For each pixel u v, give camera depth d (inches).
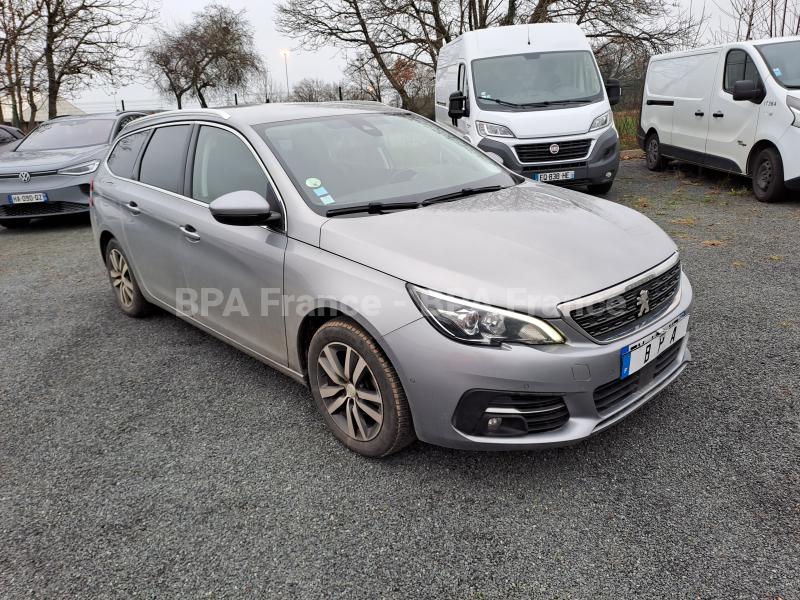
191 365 150.2
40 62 724.0
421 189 124.5
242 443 114.8
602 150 297.0
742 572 77.8
